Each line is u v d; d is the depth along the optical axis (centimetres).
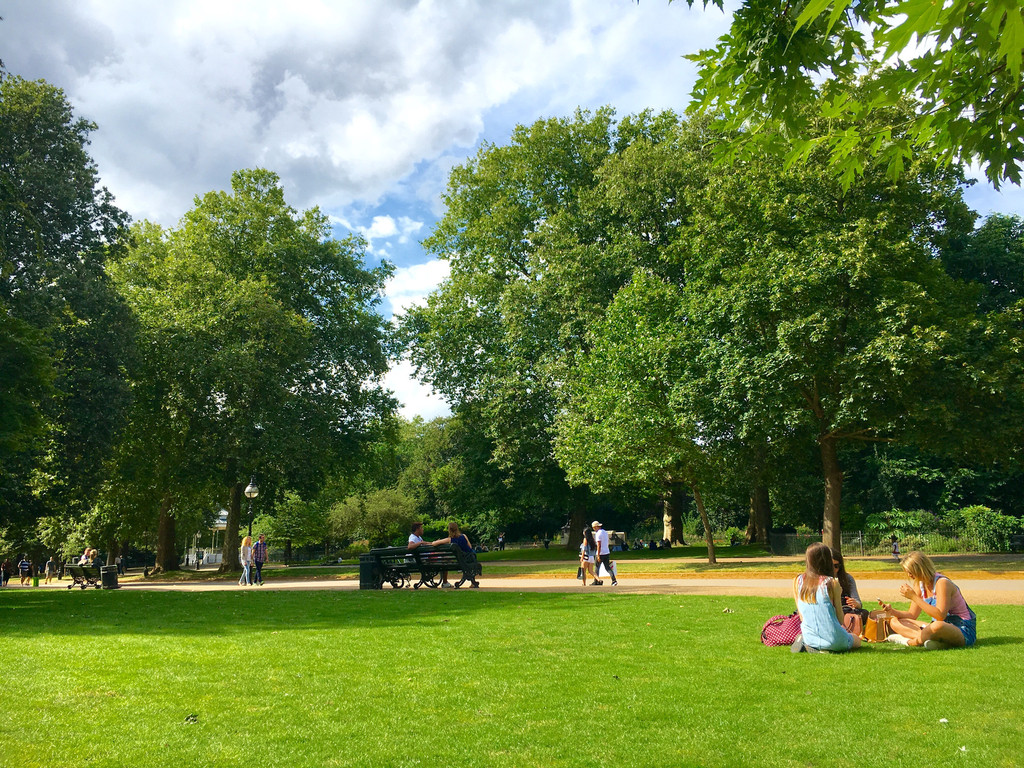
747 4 526
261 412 3509
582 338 3300
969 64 476
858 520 3531
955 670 638
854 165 592
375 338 4178
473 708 543
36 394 1833
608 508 5569
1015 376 2208
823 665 689
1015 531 3011
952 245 3678
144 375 3447
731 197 2591
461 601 1445
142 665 744
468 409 4138
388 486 6931
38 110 2641
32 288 2489
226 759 431
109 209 2872
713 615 1115
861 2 484
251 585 2697
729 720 493
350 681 648
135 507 4441
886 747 429
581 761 416
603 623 1039
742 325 2378
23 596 2095
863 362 2127
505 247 3862
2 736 481
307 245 4028
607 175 3347
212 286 3697
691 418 2477
